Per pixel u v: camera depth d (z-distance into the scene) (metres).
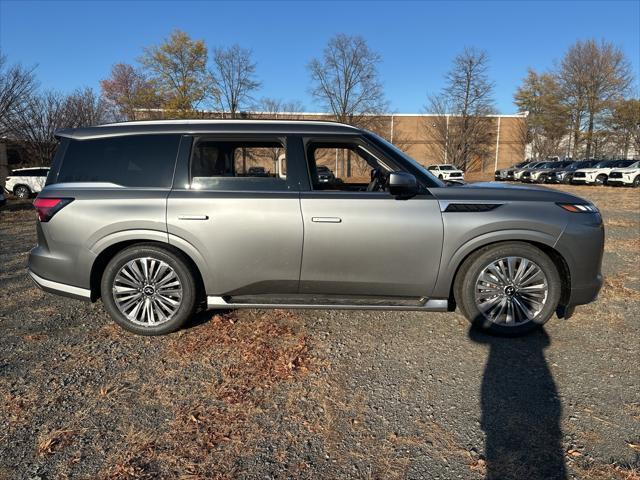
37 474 2.09
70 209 3.50
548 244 3.41
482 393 2.79
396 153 3.66
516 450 2.25
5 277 5.59
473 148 46.41
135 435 2.38
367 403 2.69
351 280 3.48
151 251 3.54
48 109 23.05
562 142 47.16
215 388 2.86
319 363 3.18
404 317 4.01
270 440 2.35
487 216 3.39
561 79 45.78
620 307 4.27
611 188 24.84
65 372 3.07
